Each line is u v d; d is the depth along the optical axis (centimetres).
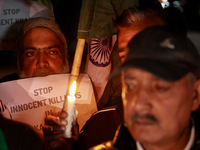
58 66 221
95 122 197
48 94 196
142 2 194
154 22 167
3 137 134
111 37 225
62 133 162
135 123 115
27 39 220
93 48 226
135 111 114
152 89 114
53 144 154
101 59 224
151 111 113
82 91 203
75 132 168
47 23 222
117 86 223
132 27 171
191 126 128
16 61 243
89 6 191
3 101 189
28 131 138
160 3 185
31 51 218
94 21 193
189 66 117
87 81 205
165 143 118
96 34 195
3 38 238
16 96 191
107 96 226
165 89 114
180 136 121
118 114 183
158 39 118
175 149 123
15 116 190
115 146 136
